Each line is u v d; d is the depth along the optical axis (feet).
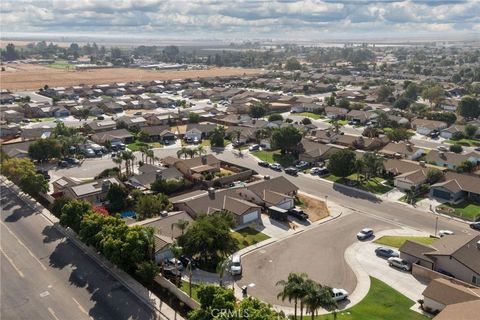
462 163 395.96
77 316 192.95
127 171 382.01
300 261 244.83
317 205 327.06
